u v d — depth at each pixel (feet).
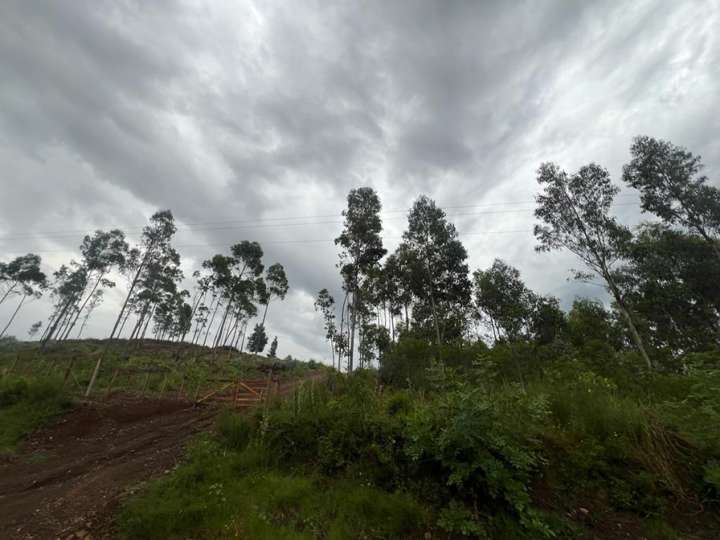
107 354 98.27
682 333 73.20
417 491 15.84
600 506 14.40
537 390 21.53
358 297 92.27
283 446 20.74
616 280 77.82
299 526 14.40
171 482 17.53
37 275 129.18
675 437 16.46
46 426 33.01
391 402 23.00
